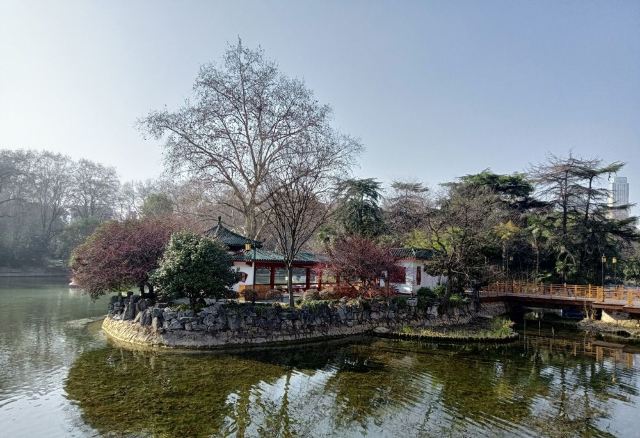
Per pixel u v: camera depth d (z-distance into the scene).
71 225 64.69
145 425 10.66
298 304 23.83
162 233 24.06
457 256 29.11
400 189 49.78
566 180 42.84
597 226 41.53
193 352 18.12
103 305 31.27
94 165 72.19
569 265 40.75
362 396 13.28
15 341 19.11
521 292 36.44
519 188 46.91
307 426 10.91
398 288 33.53
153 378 14.44
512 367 17.77
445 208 33.97
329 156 30.81
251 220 34.38
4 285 46.53
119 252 22.16
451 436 10.48
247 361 17.06
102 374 14.72
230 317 20.05
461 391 14.11
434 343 22.58
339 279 27.91
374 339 22.80
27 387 13.23
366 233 35.53
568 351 21.72
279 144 32.44
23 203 66.31
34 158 67.06
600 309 31.17
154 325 19.14
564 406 12.95
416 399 13.14
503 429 11.02
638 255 50.34
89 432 10.20
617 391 14.64
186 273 19.30
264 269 35.50
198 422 10.91
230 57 31.55
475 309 30.66
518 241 43.00
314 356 18.39
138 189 76.06
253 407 12.09
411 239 38.53
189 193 40.66
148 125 30.73
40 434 10.07
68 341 19.41
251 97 31.75
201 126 31.17
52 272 66.56
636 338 25.73
